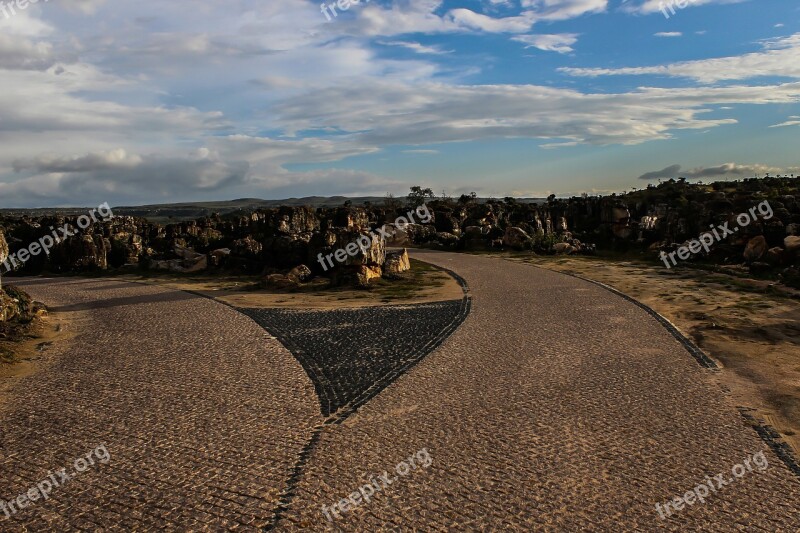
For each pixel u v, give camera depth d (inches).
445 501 399.9
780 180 3240.7
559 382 661.3
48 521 380.5
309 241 1782.7
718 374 689.6
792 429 522.9
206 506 395.2
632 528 366.6
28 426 546.6
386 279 1622.8
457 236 2741.1
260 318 1093.1
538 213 2972.4
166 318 1105.4
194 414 573.0
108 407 597.0
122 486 425.4
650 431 518.3
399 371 713.6
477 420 547.5
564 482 426.0
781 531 364.2
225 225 2618.1
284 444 496.4
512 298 1264.8
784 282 1380.4
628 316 1039.6
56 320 1105.4
